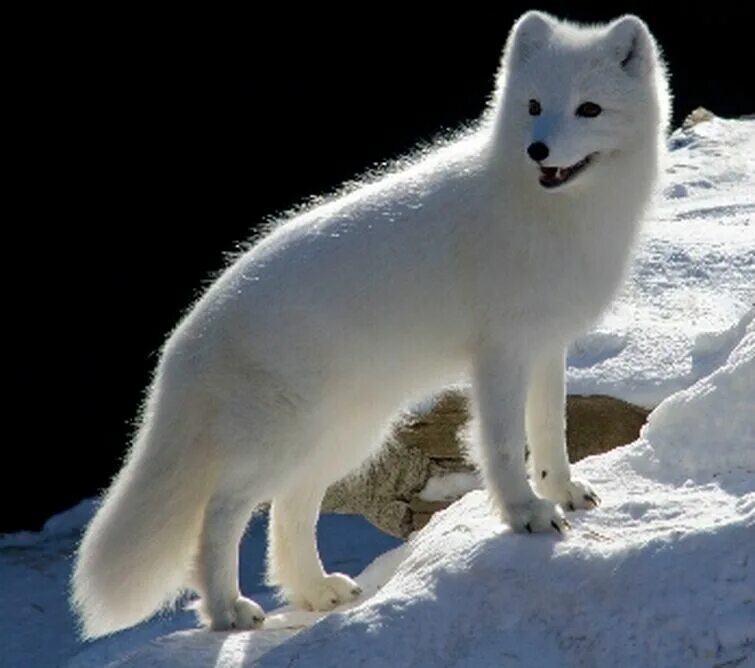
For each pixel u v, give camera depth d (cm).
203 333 973
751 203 1576
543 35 945
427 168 986
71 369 2242
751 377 986
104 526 985
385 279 953
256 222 2530
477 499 1012
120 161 2569
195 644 938
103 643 1230
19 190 2478
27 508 1972
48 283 2381
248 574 1625
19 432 2122
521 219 933
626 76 928
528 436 988
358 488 1293
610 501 973
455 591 875
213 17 2727
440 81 2820
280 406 951
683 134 1914
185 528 991
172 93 2659
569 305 945
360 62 2803
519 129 933
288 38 2777
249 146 2653
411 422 1241
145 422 1004
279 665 860
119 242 2470
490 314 943
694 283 1346
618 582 837
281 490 969
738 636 791
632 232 962
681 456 1005
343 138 2700
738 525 827
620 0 2945
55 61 2595
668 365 1203
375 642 855
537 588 859
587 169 929
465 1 2878
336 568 1570
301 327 949
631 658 813
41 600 1644
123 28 2653
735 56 2955
